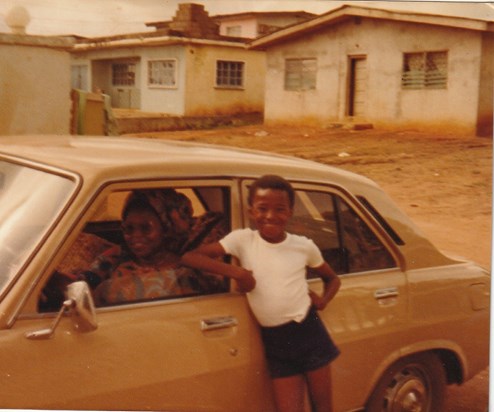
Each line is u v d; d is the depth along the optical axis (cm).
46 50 1140
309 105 2253
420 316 329
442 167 1413
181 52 2494
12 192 255
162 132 2205
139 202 273
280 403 272
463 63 1841
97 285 260
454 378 363
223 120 2477
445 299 340
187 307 260
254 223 284
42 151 275
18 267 228
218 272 262
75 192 239
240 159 293
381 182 1259
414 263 336
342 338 298
